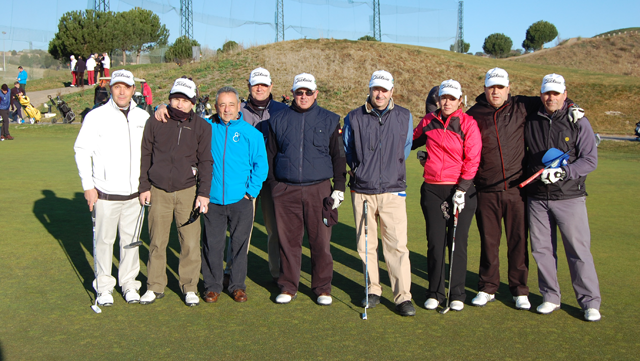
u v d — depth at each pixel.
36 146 14.73
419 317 3.79
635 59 51.97
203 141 3.98
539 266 3.89
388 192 3.96
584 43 58.34
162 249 4.04
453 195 3.88
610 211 7.44
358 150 3.99
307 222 4.08
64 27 36.38
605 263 5.02
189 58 34.59
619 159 13.91
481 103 4.04
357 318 3.76
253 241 6.03
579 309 3.94
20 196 8.00
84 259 5.02
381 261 5.29
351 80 28.69
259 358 3.08
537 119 3.86
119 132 3.89
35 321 3.60
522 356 3.14
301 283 4.61
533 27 70.06
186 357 3.09
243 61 30.91
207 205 3.97
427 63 31.61
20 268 4.72
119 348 3.21
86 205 7.47
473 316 3.81
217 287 4.11
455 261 3.96
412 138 4.19
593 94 26.73
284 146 4.07
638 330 3.53
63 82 30.34
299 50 32.75
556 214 3.81
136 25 39.56
